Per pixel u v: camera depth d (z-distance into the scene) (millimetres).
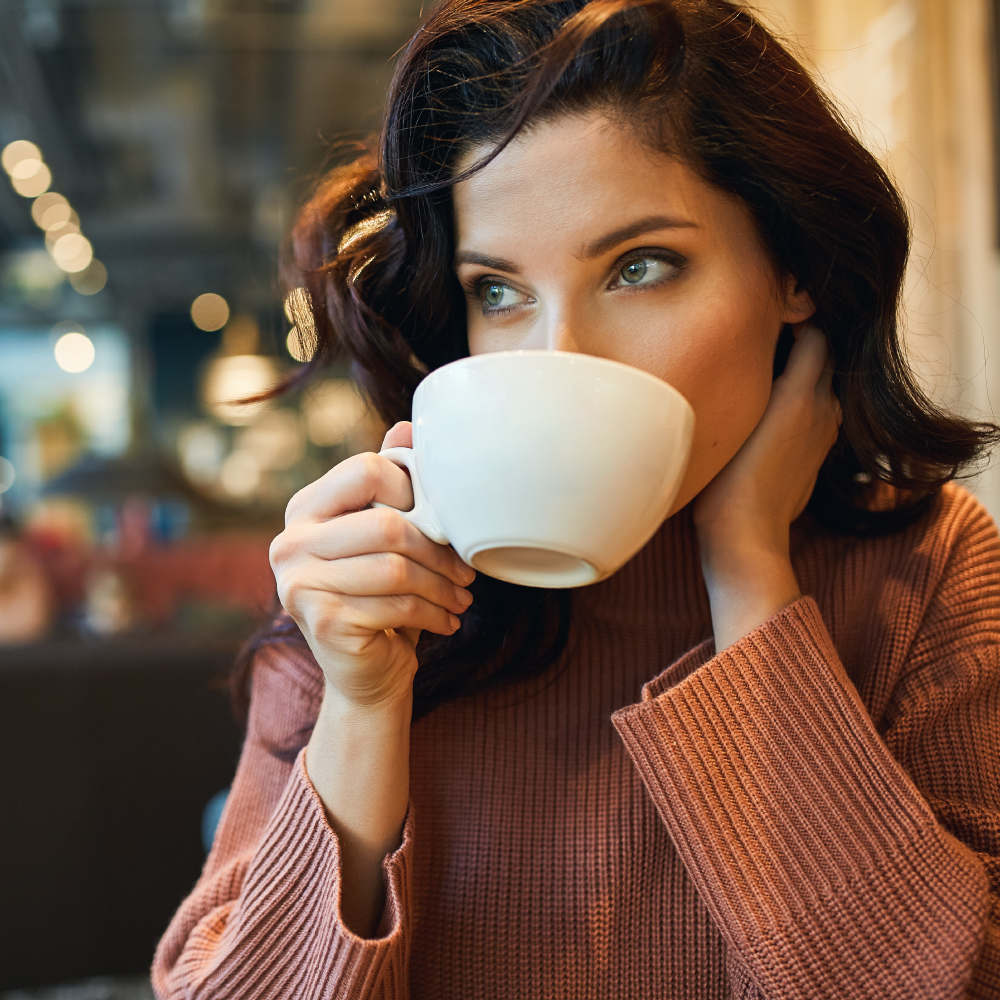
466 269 557
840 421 686
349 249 733
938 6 1419
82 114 4902
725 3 580
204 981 598
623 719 583
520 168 512
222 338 7973
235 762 1741
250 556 3904
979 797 619
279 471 7133
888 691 663
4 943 1686
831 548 713
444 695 677
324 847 584
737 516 634
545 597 676
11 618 2684
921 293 1418
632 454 404
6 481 7535
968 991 559
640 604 686
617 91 496
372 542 511
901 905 538
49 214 6172
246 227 6465
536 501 409
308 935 580
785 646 591
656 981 636
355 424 968
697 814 564
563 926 651
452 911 666
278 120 5078
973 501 732
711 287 538
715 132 531
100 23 4082
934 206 1407
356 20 4125
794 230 583
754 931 544
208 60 4453
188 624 3389
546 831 667
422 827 682
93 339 7980
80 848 1710
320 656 559
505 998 651
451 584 532
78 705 1717
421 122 587
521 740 687
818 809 563
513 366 403
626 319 531
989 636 654
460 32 560
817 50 1790
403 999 592
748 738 577
